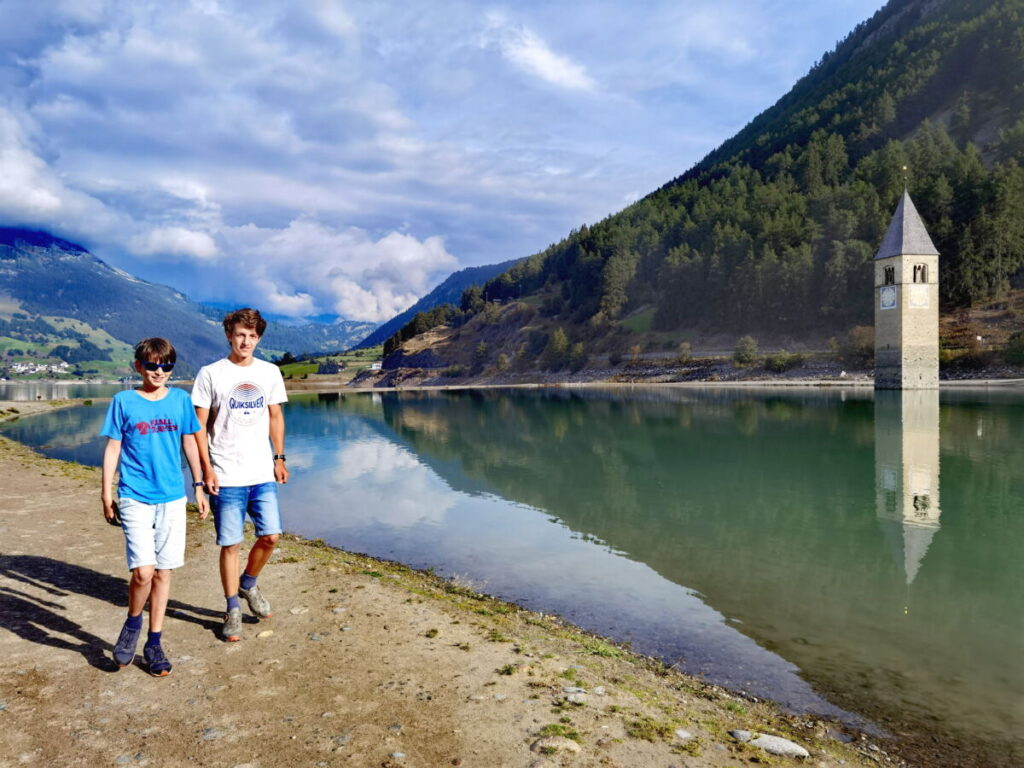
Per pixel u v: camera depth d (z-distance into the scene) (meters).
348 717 4.72
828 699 6.58
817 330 123.69
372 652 6.11
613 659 7.00
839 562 12.09
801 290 125.88
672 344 145.75
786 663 7.52
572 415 54.25
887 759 5.32
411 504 17.84
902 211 75.06
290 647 6.14
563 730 4.67
